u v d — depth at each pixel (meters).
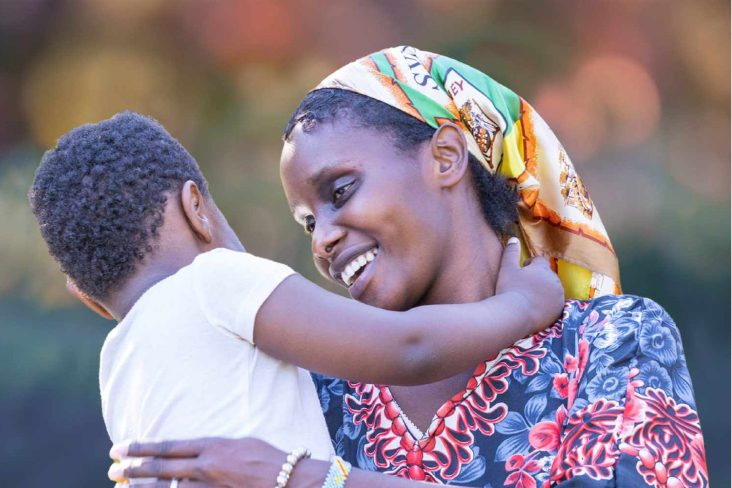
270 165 17.39
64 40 18.50
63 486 15.71
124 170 3.65
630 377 3.37
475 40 18.36
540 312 3.66
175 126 18.02
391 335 3.38
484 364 3.60
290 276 3.50
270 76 18.09
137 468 3.36
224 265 3.51
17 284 16.50
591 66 18.39
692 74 18.45
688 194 17.78
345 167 3.72
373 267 3.72
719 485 16.39
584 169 17.97
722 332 17.00
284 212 16.70
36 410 15.96
